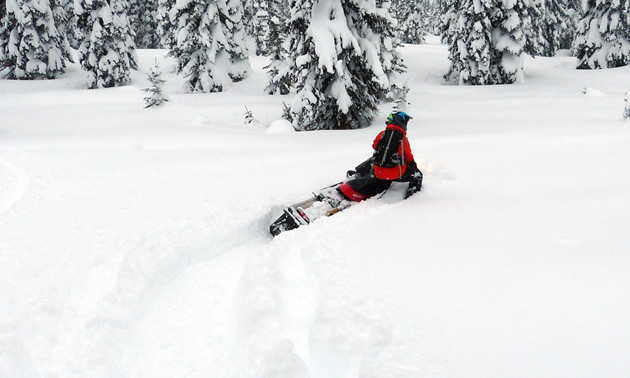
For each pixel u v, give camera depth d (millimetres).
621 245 3074
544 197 4547
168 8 24781
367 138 10172
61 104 17609
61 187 6215
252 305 3012
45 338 2879
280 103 17312
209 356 2830
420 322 2473
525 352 2090
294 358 2348
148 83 24969
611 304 2357
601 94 15891
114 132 11812
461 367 2061
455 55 23391
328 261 3428
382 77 11953
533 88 19953
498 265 3041
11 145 9898
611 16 24547
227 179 6453
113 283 3479
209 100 18094
